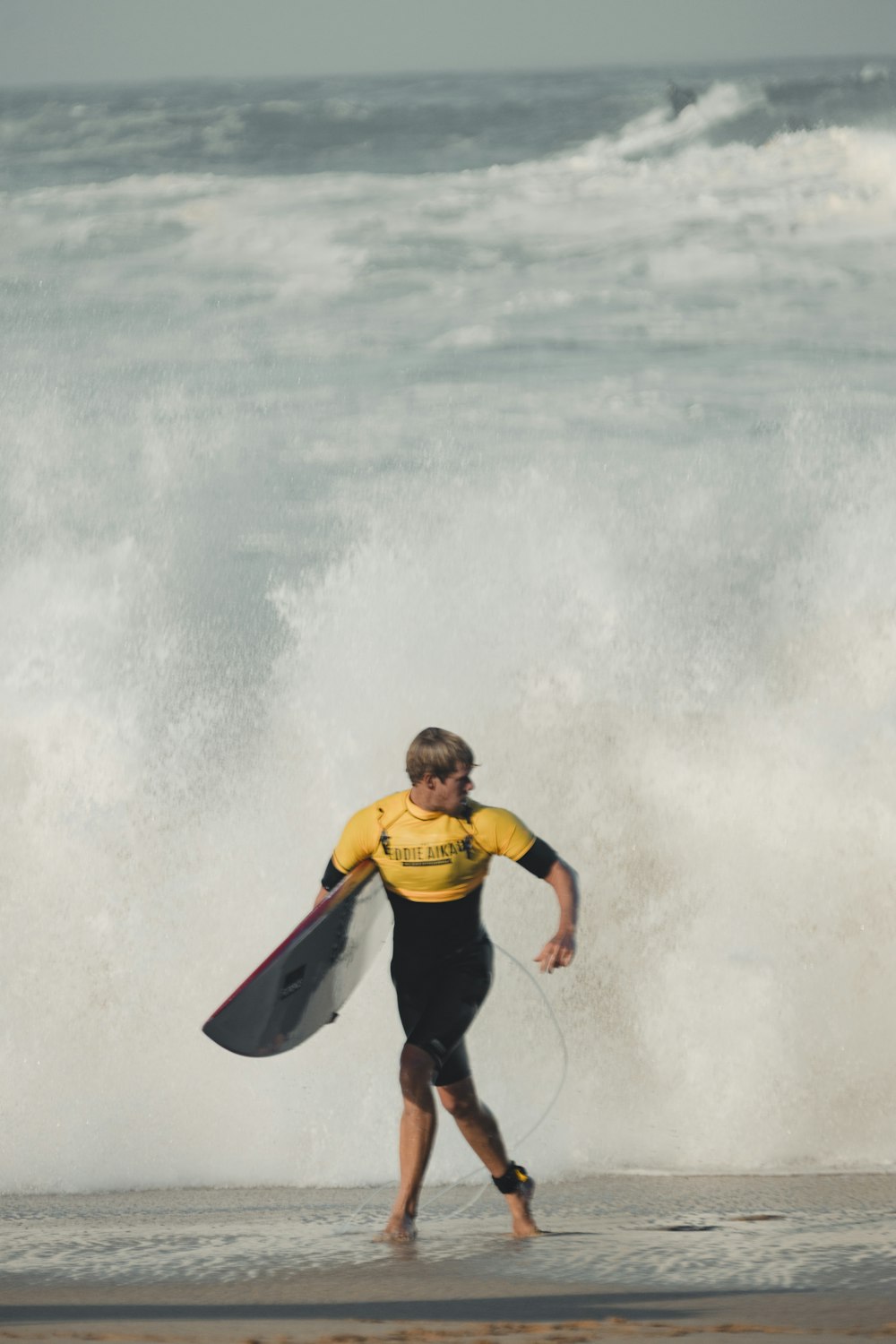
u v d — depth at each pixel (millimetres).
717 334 68062
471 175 111438
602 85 186125
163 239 86625
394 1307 12844
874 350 64250
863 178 100562
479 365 64375
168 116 144250
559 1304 12781
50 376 60500
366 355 65875
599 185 104125
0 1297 13602
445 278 78938
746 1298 12734
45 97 165625
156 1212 19078
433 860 16531
